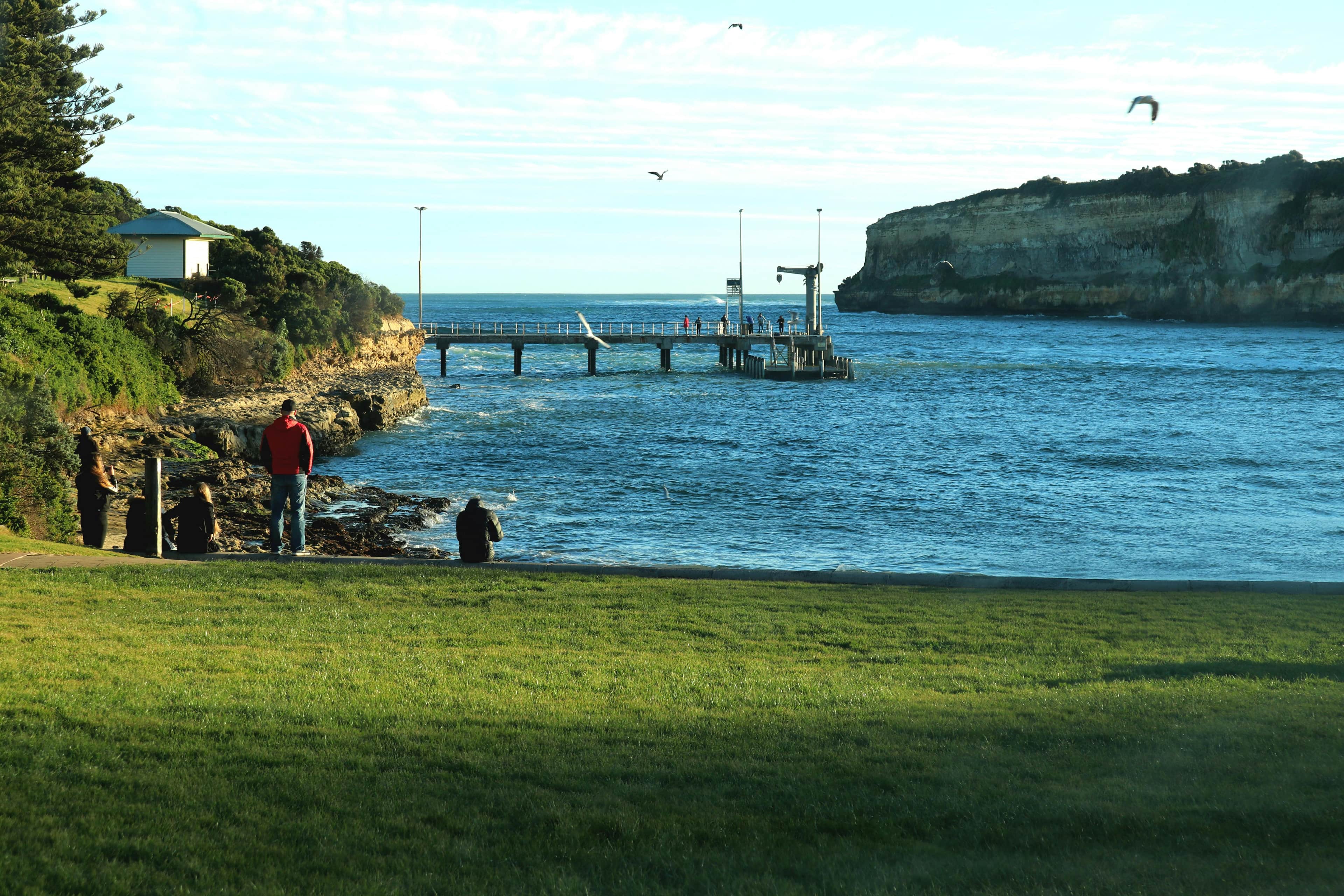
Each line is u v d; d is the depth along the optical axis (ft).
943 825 19.43
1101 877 17.13
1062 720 26.18
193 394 152.87
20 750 21.61
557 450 140.26
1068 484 116.26
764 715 26.53
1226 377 256.93
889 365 297.74
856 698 28.48
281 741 23.11
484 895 16.39
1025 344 408.67
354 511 93.61
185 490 96.27
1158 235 581.53
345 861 17.44
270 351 175.63
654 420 177.68
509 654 33.55
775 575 49.90
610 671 31.53
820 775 21.97
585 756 22.86
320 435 132.26
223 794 19.95
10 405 70.33
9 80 113.60
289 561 49.75
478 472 121.29
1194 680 31.40
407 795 20.26
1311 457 135.85
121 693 26.27
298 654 32.32
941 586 48.91
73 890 16.05
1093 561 78.89
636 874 17.28
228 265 215.51
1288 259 510.17
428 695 27.71
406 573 47.29
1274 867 17.34
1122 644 37.37
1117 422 175.22
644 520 94.79
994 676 32.19
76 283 157.48
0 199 108.27
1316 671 32.78
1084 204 618.03
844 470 125.29
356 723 24.70
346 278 253.44
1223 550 82.79
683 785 21.36
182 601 39.42
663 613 40.70
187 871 16.89
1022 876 17.21
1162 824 19.27
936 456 137.39
